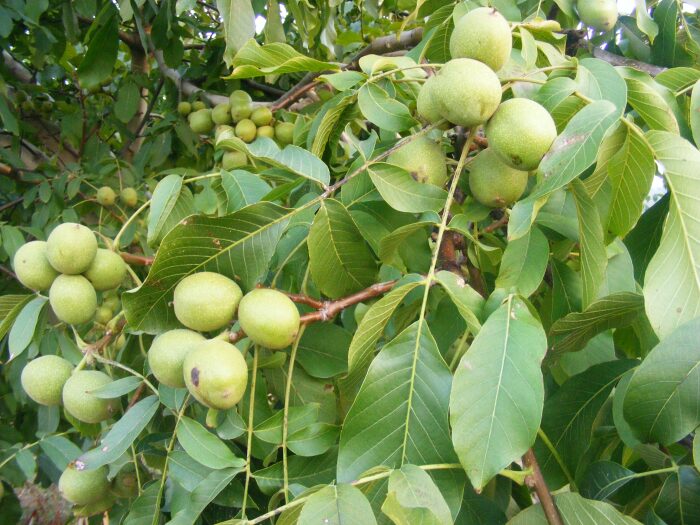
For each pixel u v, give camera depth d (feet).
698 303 1.13
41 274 1.68
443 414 1.13
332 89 2.83
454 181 1.35
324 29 3.01
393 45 2.69
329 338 1.53
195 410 1.78
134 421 1.41
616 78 1.34
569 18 2.24
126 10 2.86
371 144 1.64
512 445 1.00
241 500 1.34
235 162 2.78
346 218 1.41
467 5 1.84
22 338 1.60
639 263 1.64
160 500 1.40
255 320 1.29
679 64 2.19
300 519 0.95
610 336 1.74
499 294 1.27
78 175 3.23
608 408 1.67
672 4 2.14
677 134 1.29
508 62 1.62
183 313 1.31
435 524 0.92
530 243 1.42
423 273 1.59
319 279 1.50
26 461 1.95
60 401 1.72
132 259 1.77
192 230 1.29
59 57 3.73
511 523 1.18
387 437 1.13
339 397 1.62
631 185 1.35
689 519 1.27
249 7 2.10
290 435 1.33
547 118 1.27
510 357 1.07
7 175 3.39
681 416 1.10
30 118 3.95
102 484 1.67
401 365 1.17
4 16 2.77
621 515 1.14
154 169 3.89
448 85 1.26
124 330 1.56
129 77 3.67
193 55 3.89
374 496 1.11
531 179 1.68
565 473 1.45
